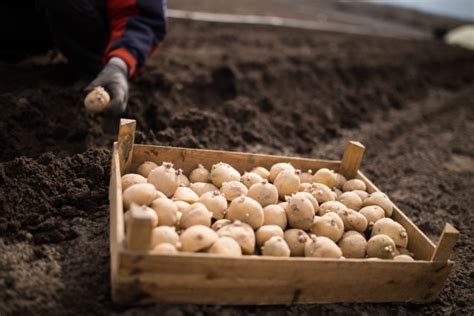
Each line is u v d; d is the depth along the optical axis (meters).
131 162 0.79
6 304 0.58
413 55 2.33
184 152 0.81
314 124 1.43
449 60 2.42
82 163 0.84
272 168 0.82
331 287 0.64
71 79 1.16
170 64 1.44
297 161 0.87
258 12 2.85
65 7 1.00
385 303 0.70
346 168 0.90
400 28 3.47
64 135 0.96
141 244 0.54
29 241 0.69
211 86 1.42
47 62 1.24
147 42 1.03
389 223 0.72
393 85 1.92
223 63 1.53
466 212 1.07
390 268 0.65
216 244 0.60
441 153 1.44
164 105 1.20
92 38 1.08
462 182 1.24
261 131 1.29
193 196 0.72
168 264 0.55
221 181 0.77
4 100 0.94
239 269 0.58
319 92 1.64
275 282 0.61
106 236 0.73
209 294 0.60
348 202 0.78
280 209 0.70
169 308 0.59
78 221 0.75
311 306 0.66
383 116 1.66
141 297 0.58
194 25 2.07
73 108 1.03
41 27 1.17
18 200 0.73
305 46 2.11
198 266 0.56
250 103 1.41
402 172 1.25
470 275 0.81
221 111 1.32
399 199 1.09
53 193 0.77
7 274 0.62
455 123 1.73
